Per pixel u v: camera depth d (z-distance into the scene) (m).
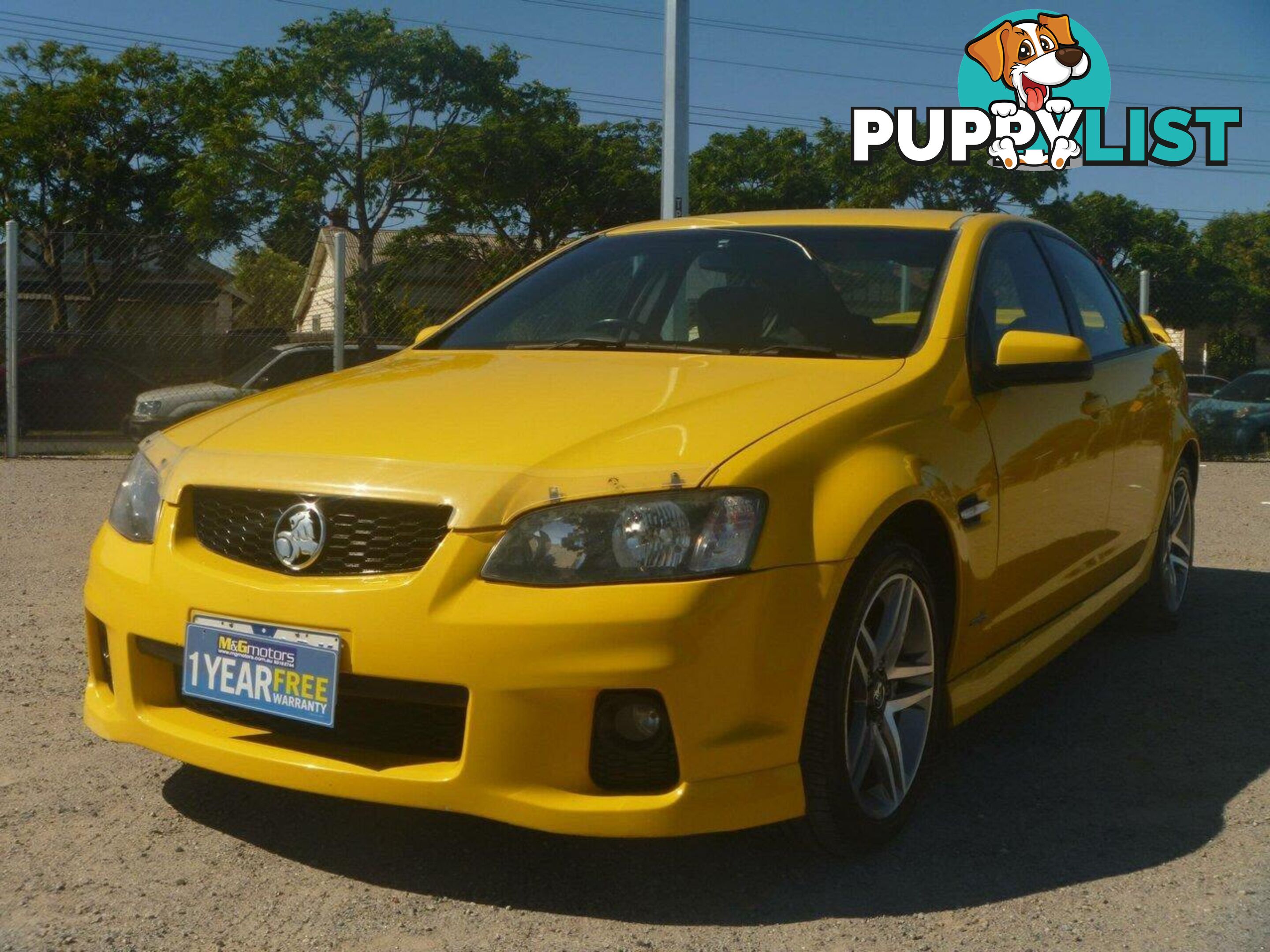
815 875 2.64
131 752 3.36
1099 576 4.02
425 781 2.41
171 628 2.62
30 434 12.48
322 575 2.48
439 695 2.39
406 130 23.00
